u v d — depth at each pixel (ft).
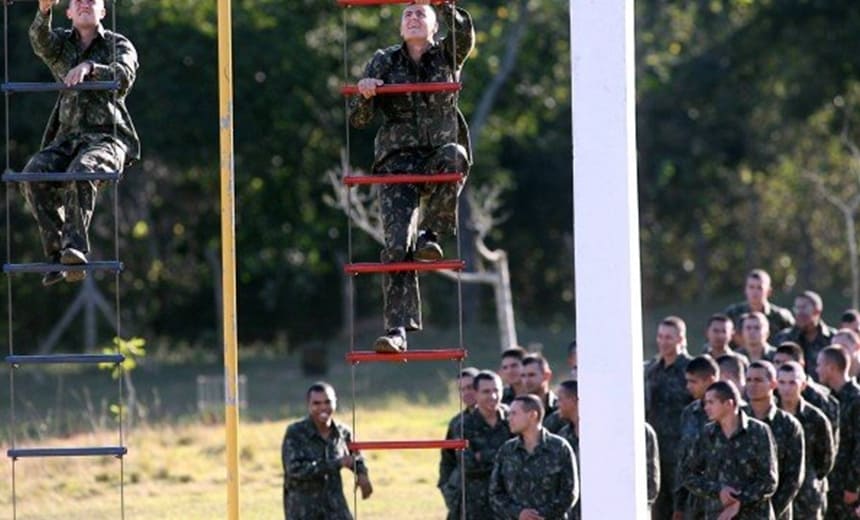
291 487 124.47
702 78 402.11
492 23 363.97
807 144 412.36
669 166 413.39
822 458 119.55
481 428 116.78
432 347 342.44
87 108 92.12
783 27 376.27
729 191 433.07
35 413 244.63
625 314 85.10
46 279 91.86
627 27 85.25
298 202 368.89
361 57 352.90
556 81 389.39
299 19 345.51
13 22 326.24
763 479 108.17
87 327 350.02
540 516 105.29
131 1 334.85
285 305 403.95
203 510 155.63
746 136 416.26
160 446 193.06
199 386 276.21
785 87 385.50
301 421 124.88
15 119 330.13
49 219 91.61
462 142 91.86
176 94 335.88
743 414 108.78
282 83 344.08
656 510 128.57
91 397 282.77
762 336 135.33
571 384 114.21
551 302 439.63
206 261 396.57
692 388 114.42
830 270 422.00
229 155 90.89
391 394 255.50
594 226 85.35
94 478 174.40
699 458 110.22
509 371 124.88
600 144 85.30
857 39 364.99
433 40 91.25
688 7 409.08
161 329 398.62
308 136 359.25
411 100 90.27
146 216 374.22
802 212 419.33
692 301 421.18
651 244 435.53
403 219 89.20
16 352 384.06
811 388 123.75
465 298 412.57
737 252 444.14
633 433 85.05
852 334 133.59
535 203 419.74
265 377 309.83
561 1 363.15
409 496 162.20
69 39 92.89
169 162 352.28
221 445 192.54
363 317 410.11
